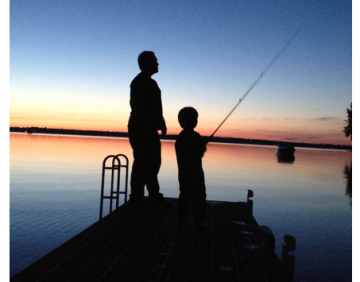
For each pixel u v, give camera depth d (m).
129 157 40.09
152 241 3.80
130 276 2.85
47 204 13.37
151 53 5.14
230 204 6.17
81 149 55.25
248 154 73.38
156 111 5.20
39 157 37.41
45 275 2.80
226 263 3.22
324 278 7.44
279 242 10.17
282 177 28.08
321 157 77.56
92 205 13.42
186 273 2.96
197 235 4.10
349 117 61.97
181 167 4.27
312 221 12.74
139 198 5.40
